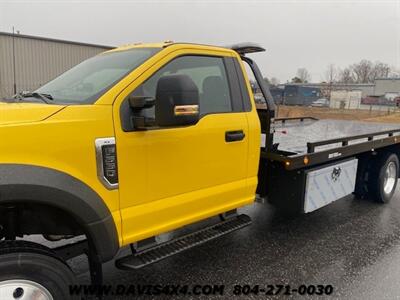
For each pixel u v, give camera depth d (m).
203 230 3.55
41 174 2.28
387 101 62.16
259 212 5.83
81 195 2.47
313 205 4.54
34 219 2.70
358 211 5.99
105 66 3.19
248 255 4.32
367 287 3.66
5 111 2.34
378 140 5.82
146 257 3.02
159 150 2.94
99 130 2.59
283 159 4.18
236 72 3.75
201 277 3.81
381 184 6.22
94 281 2.87
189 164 3.20
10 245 2.35
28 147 2.27
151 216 2.98
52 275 2.40
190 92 2.48
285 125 8.22
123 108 2.73
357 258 4.29
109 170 2.65
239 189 3.72
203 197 3.37
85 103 2.65
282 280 3.77
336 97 58.94
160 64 3.04
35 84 23.95
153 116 2.91
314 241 4.76
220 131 3.43
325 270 3.99
